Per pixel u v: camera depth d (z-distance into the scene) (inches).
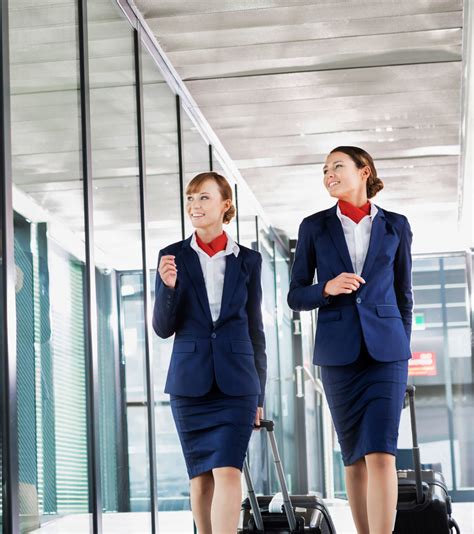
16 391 103.2
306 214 397.1
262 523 177.9
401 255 136.3
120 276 157.6
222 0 185.3
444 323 468.8
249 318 142.9
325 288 129.0
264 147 294.5
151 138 192.7
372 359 130.6
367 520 133.9
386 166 325.4
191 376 135.9
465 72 225.6
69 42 137.0
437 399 463.2
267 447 348.5
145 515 165.5
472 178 314.0
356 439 131.6
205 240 142.3
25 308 109.0
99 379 140.8
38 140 118.1
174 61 216.7
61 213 126.9
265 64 222.4
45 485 113.0
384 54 220.1
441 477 213.5
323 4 190.9
